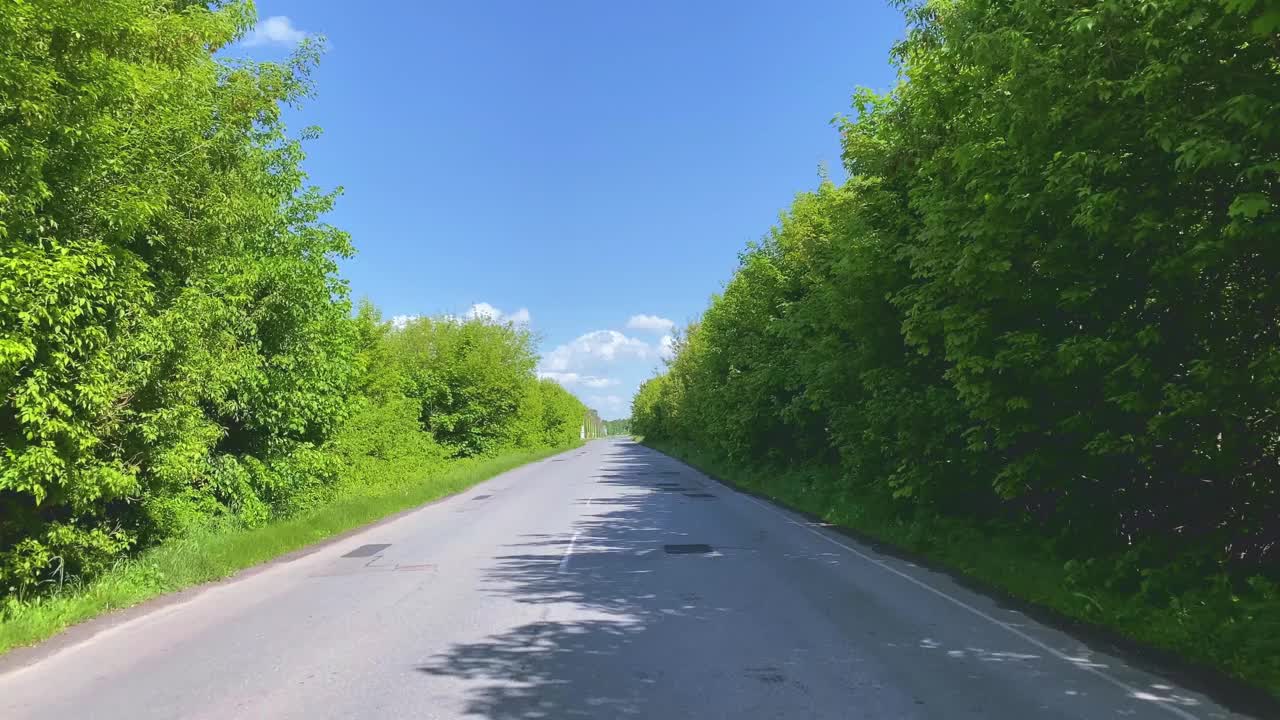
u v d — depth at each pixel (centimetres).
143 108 995
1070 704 504
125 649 683
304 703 524
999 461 1098
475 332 5116
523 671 591
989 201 838
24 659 657
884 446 1312
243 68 1425
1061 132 761
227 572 1102
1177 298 753
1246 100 566
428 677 579
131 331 918
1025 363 860
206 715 504
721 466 3522
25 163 733
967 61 905
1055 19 753
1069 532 947
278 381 1600
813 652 635
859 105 1434
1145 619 688
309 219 1708
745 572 1023
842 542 1318
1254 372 669
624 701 520
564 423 9788
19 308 730
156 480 1045
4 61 700
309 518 1648
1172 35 641
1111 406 838
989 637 679
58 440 819
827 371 1538
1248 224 607
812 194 2478
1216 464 738
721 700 520
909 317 1053
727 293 3372
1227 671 566
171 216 1068
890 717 484
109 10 809
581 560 1145
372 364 3206
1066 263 817
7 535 853
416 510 2062
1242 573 736
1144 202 712
